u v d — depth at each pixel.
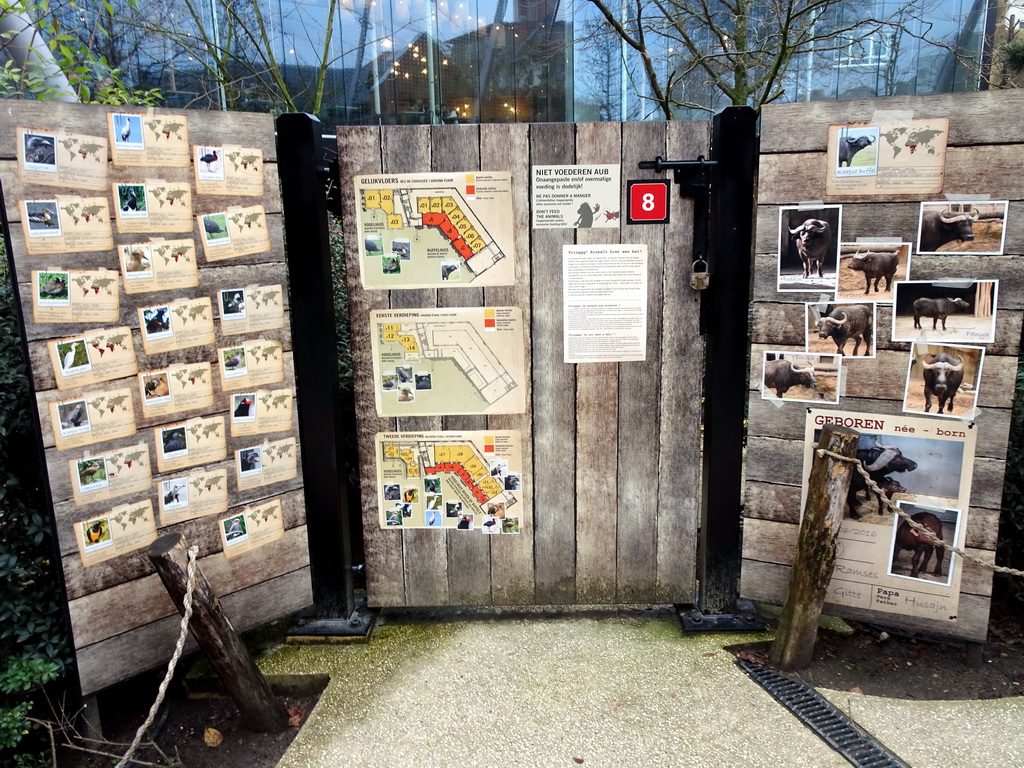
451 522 2.50
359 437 2.44
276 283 2.18
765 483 2.34
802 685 2.13
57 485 1.86
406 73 6.71
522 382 2.38
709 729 1.93
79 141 1.80
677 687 2.12
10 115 1.70
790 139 2.09
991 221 1.98
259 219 2.12
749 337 2.88
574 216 2.25
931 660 2.31
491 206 2.24
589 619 2.54
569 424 2.42
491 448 2.44
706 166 2.18
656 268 2.29
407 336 2.35
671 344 2.35
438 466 2.46
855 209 2.08
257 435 2.23
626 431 2.42
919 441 2.15
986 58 5.16
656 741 1.89
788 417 2.28
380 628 2.52
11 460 2.13
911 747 1.84
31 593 2.08
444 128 2.19
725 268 2.23
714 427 2.33
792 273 2.17
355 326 2.34
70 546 1.90
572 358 2.36
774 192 2.13
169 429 2.05
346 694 2.13
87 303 1.86
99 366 1.90
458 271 2.29
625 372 2.38
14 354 2.14
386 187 2.23
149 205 1.92
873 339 2.13
